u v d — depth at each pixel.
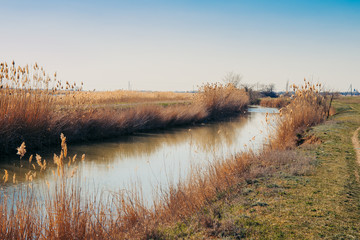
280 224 5.12
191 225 5.23
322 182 7.29
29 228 4.95
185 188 7.38
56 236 4.99
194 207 6.32
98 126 17.78
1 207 5.19
